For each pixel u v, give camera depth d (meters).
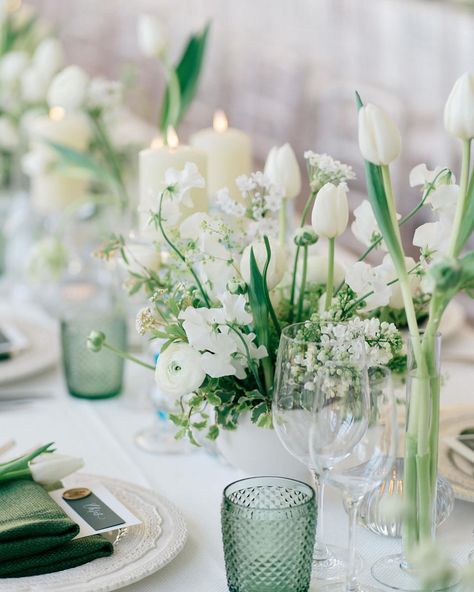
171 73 1.79
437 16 4.59
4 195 2.55
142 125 3.16
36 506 0.96
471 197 0.89
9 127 2.55
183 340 1.01
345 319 1.02
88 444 1.33
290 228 1.52
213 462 1.25
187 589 0.93
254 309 0.98
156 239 1.09
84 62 6.95
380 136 0.87
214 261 1.02
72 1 7.26
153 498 1.08
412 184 0.99
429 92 4.62
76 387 1.51
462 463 1.15
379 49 4.98
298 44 5.63
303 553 0.85
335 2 5.33
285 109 5.25
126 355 1.07
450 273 0.80
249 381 1.05
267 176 1.06
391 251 0.91
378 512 1.01
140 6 6.88
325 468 0.86
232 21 6.28
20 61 2.54
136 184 2.33
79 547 0.92
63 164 2.24
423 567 0.72
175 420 1.04
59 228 2.13
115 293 1.52
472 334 1.76
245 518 0.84
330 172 1.02
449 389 1.47
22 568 0.89
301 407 0.89
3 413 1.46
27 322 1.91
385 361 0.98
